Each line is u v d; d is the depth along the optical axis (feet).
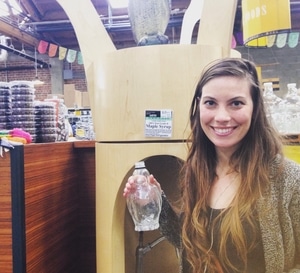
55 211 4.62
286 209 2.96
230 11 4.17
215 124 3.13
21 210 3.67
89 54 4.61
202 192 3.43
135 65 4.00
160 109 3.96
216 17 4.22
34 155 3.99
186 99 3.95
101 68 4.27
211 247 3.20
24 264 3.71
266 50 24.08
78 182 5.55
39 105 4.77
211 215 3.30
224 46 4.19
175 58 3.94
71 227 5.24
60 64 27.48
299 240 3.01
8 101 4.45
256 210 2.99
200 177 3.48
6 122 4.43
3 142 3.64
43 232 4.23
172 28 19.98
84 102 19.67
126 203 4.51
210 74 3.16
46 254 4.31
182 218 3.70
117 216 4.33
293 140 4.62
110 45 4.66
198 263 3.28
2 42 22.24
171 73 3.94
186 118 3.95
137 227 4.02
